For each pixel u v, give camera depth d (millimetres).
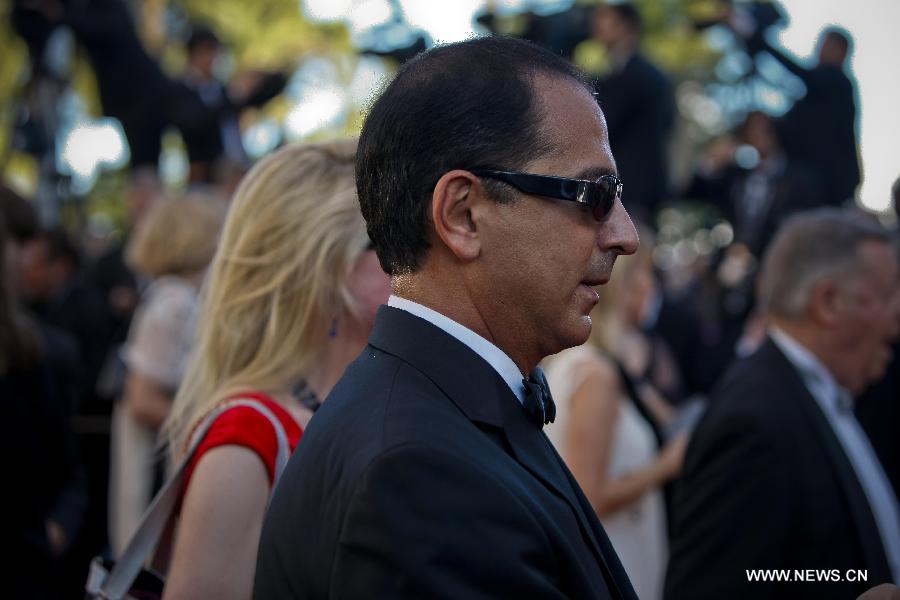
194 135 6551
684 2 13344
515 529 1168
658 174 6184
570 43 6285
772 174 6121
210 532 1654
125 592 1786
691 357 5898
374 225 1387
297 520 1251
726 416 2330
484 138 1301
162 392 3596
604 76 6246
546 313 1331
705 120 15023
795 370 2445
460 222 1315
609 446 2982
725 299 5969
